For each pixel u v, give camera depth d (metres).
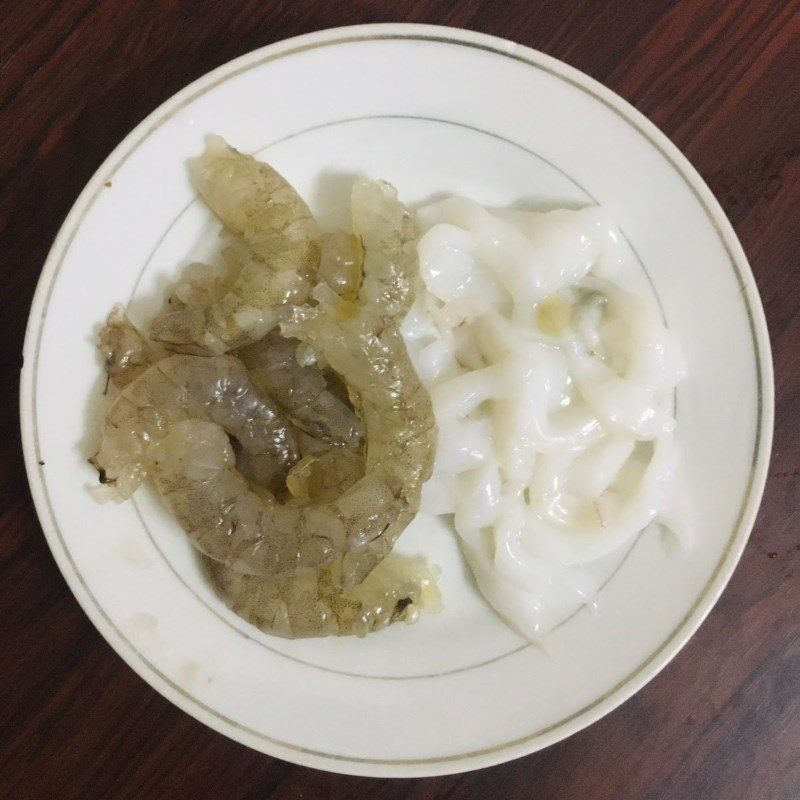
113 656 0.28
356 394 0.26
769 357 0.27
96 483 0.26
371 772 0.27
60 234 0.25
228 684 0.27
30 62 0.27
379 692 0.27
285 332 0.25
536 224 0.27
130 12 0.27
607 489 0.29
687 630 0.27
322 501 0.26
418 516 0.28
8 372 0.27
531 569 0.28
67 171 0.27
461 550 0.29
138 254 0.26
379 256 0.25
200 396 0.25
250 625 0.27
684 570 0.28
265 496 0.27
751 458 0.27
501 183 0.27
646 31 0.28
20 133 0.27
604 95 0.26
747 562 0.30
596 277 0.28
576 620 0.28
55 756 0.28
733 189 0.29
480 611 0.28
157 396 0.25
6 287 0.27
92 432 0.26
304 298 0.25
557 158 0.27
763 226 0.29
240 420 0.26
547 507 0.28
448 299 0.28
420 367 0.28
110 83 0.27
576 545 0.28
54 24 0.27
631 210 0.27
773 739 0.30
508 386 0.27
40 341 0.25
